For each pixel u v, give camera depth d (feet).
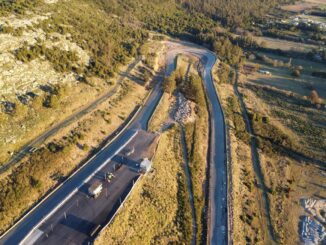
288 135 295.69
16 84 227.81
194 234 181.68
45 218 166.09
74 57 275.80
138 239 168.35
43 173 184.75
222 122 280.31
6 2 303.07
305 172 254.47
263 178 238.27
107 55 305.32
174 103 282.36
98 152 212.43
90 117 232.73
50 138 204.85
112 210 173.99
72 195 180.65
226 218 194.29
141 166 200.54
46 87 237.86
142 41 396.57
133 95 274.98
